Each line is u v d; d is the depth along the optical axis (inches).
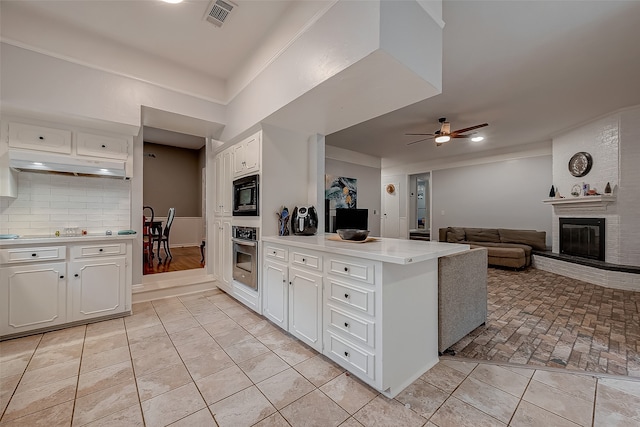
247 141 118.6
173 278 150.3
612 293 142.6
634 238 154.4
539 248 214.1
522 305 124.3
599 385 65.9
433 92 78.8
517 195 242.4
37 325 91.2
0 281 86.0
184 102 120.6
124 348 83.3
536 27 89.4
